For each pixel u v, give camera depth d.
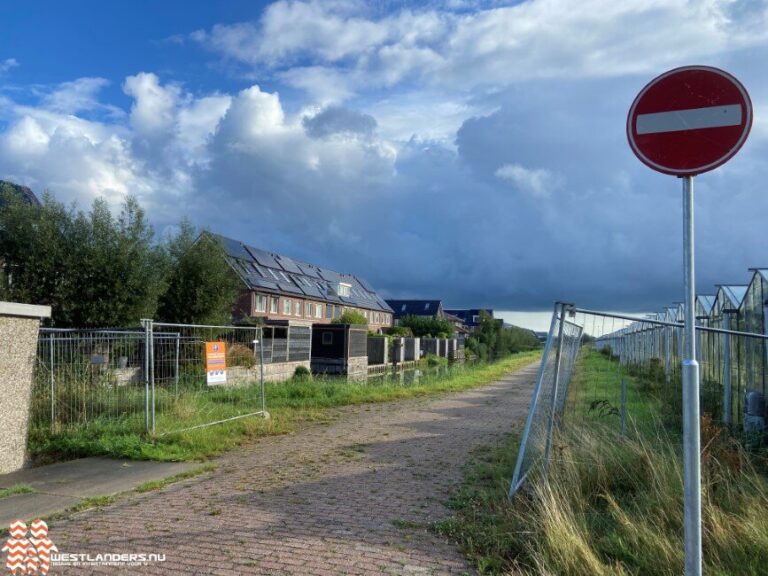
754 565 3.68
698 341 14.78
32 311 7.62
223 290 22.59
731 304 12.31
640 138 3.20
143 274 17.80
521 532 4.38
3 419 7.25
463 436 9.38
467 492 5.77
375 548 4.27
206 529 4.71
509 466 6.79
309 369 25.80
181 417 9.70
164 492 6.00
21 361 7.56
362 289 75.62
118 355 11.46
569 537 3.98
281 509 5.25
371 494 5.78
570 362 7.65
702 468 5.03
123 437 8.33
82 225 17.27
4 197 16.95
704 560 3.82
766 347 9.02
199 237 22.86
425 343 50.00
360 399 14.11
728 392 10.55
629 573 3.68
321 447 8.38
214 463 7.39
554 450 5.73
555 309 5.58
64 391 9.07
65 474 6.83
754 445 6.72
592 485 5.33
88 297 16.86
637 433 5.91
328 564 3.97
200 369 11.86
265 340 22.28
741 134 3.02
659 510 4.50
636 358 20.61
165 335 10.90
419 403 14.09
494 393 17.41
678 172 3.12
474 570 3.93
